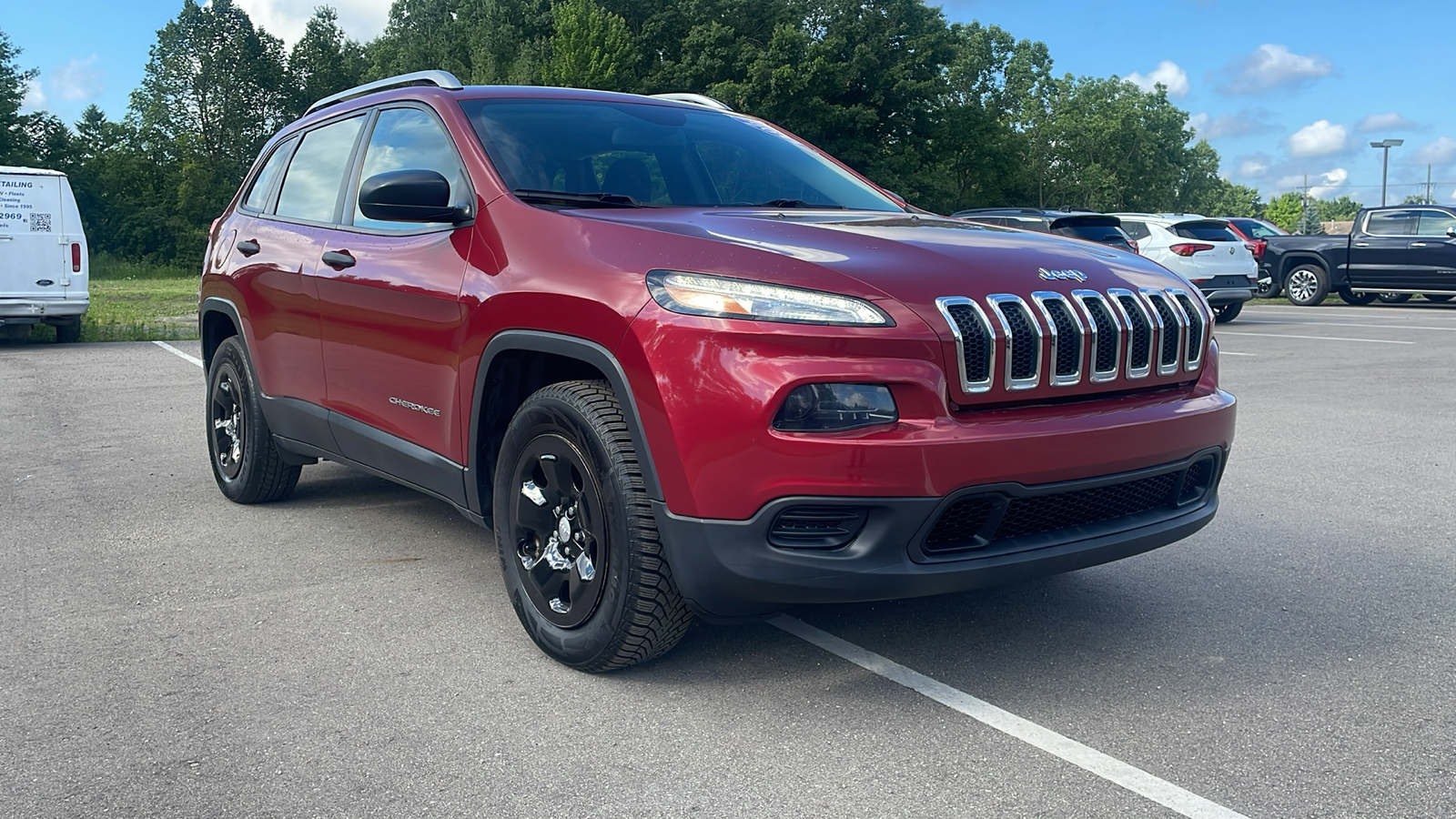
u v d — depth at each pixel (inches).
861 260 107.7
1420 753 99.3
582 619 116.0
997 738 102.7
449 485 137.5
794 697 112.3
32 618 137.2
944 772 96.0
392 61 2620.6
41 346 536.4
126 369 425.1
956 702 111.1
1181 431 115.7
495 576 154.9
